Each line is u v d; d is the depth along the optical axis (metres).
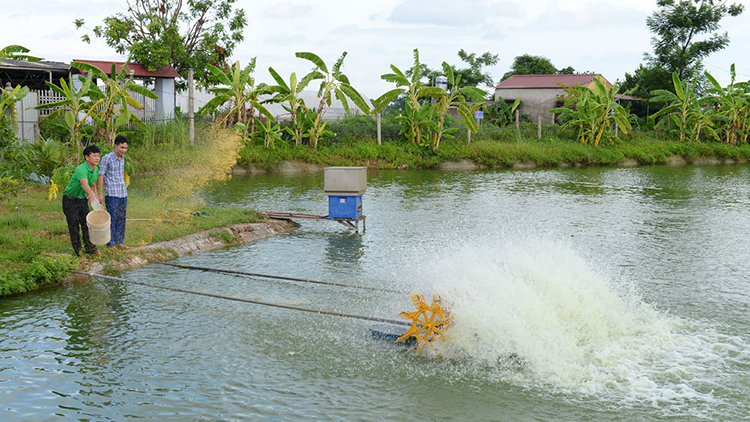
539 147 34.34
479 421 4.70
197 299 7.72
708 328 6.75
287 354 6.00
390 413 4.82
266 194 18.78
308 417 4.74
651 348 6.12
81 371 5.51
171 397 5.04
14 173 13.93
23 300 7.52
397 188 21.61
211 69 27.45
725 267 9.72
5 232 9.95
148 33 33.72
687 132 41.00
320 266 9.58
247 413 4.79
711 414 4.80
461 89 31.09
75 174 8.78
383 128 33.66
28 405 4.85
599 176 27.59
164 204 13.79
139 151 23.52
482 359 5.88
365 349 6.16
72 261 8.64
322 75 29.98
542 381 5.41
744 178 26.91
